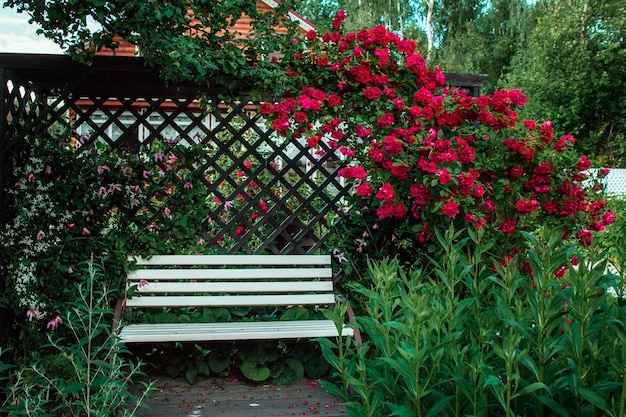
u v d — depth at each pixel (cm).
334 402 329
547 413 192
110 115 384
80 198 368
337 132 386
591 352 176
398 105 373
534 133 364
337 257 407
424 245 383
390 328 210
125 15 309
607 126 1524
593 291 170
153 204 387
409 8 2259
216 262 382
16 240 349
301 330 334
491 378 158
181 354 369
